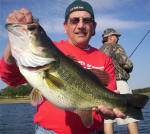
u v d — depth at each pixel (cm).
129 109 79
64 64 71
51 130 75
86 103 74
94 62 87
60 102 70
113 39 154
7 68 69
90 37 89
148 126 255
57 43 90
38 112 79
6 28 63
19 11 64
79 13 86
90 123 73
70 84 71
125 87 139
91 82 76
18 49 65
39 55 67
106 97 77
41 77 67
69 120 76
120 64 139
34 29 66
